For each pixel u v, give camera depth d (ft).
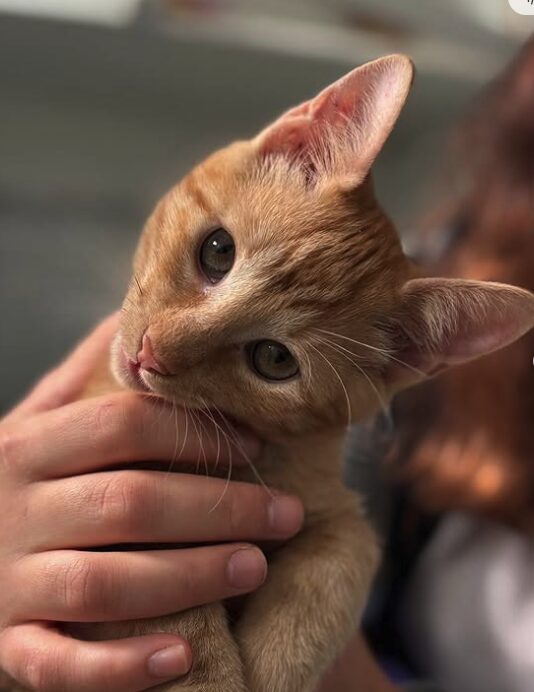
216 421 1.03
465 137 1.78
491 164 1.63
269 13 1.89
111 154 2.22
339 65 1.94
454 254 1.59
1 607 0.98
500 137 1.61
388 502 1.53
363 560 1.07
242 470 1.06
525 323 1.02
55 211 2.13
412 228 1.92
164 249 1.04
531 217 1.53
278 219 1.03
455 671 1.41
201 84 2.09
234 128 2.32
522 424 1.49
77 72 2.01
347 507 1.10
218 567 0.97
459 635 1.41
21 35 1.78
